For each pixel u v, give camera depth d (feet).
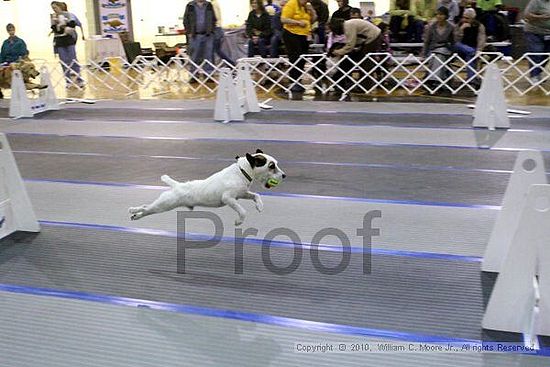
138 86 45.14
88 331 10.35
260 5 41.78
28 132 28.86
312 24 40.14
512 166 20.03
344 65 38.40
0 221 14.60
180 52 48.65
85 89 44.45
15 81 32.94
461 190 17.60
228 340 9.96
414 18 43.27
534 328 9.74
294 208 16.33
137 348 9.78
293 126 27.86
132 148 24.49
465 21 36.78
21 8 71.26
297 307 11.04
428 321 10.43
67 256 13.64
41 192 18.62
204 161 21.89
